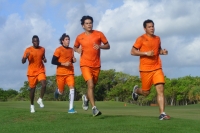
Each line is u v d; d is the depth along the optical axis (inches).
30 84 542.9
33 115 465.1
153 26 430.9
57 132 335.3
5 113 500.1
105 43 441.4
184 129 346.0
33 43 541.6
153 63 435.2
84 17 434.6
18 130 357.7
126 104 1716.3
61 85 576.4
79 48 440.1
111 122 391.9
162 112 420.2
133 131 332.5
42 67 553.9
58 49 557.6
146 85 450.3
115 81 3954.2
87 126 362.6
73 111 544.1
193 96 3582.7
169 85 3715.6
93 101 430.3
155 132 330.3
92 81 430.3
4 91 4483.3
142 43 432.8
